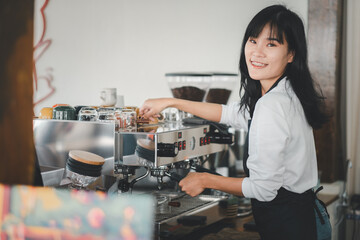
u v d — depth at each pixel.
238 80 4.23
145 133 1.99
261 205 1.82
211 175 1.77
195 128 2.27
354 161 4.57
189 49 4.52
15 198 1.02
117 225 0.93
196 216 2.21
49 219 0.99
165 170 2.08
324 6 4.04
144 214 0.92
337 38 4.15
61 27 5.23
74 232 0.97
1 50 1.07
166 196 2.33
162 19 4.64
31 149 1.17
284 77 1.79
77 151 2.13
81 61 5.15
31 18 1.13
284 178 1.74
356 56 4.43
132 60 4.86
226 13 4.29
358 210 4.01
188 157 2.22
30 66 1.14
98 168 2.06
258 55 1.74
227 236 2.23
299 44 1.74
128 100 4.93
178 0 4.53
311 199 1.82
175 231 2.04
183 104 2.24
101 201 0.95
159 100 2.24
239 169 2.88
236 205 2.63
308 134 1.79
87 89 5.15
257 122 1.66
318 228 1.85
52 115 2.30
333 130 4.14
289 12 1.75
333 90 4.09
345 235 3.35
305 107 1.77
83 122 2.13
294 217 1.77
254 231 2.35
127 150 2.04
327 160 4.16
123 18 4.87
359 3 4.36
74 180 2.06
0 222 1.02
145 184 2.26
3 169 1.10
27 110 1.14
